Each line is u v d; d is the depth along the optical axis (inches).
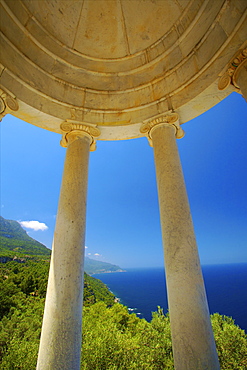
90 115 2130.9
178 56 2039.9
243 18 1432.1
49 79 2027.6
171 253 1267.2
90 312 6496.1
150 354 4077.3
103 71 2321.6
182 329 1061.8
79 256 1384.1
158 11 2064.5
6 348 5211.6
